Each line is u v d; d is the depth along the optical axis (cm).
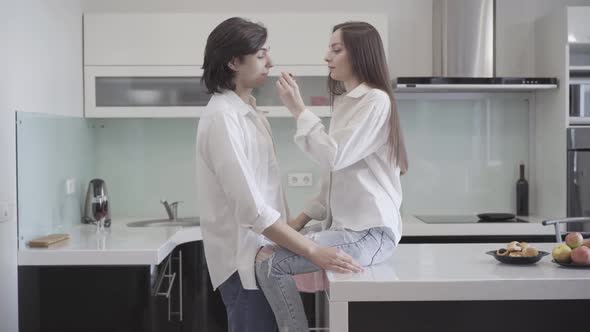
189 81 404
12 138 291
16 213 295
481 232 389
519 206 439
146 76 403
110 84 405
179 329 352
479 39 412
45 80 334
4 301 282
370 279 192
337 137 201
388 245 213
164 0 432
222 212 221
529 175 448
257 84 227
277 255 208
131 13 406
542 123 434
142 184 441
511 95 447
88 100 404
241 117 216
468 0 412
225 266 222
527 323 209
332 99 236
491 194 451
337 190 215
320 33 404
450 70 416
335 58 216
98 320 296
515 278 192
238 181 204
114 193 441
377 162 214
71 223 379
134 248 296
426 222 402
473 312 209
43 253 294
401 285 190
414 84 395
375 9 439
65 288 296
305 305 367
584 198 395
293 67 404
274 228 202
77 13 392
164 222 417
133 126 440
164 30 402
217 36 222
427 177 450
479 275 197
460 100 449
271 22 404
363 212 210
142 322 296
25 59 307
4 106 283
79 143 399
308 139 203
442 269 208
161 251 300
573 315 210
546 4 443
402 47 441
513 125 450
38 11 325
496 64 436
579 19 390
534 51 442
